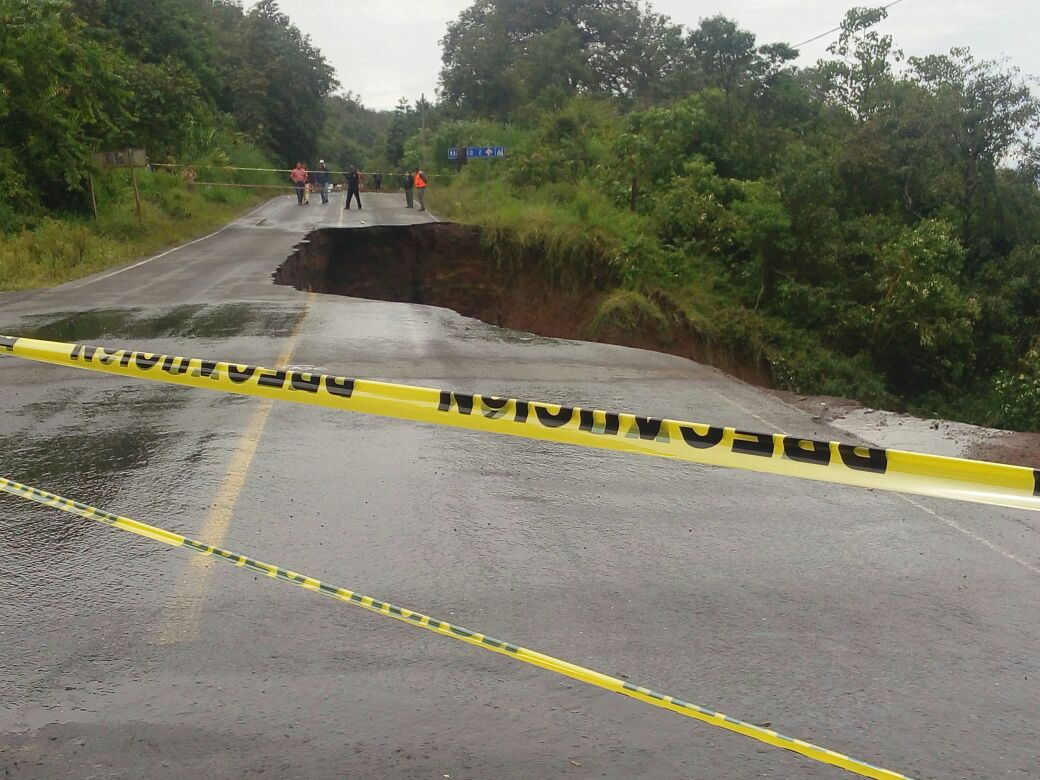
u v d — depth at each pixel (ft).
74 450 22.41
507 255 96.37
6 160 84.07
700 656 12.92
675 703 10.71
